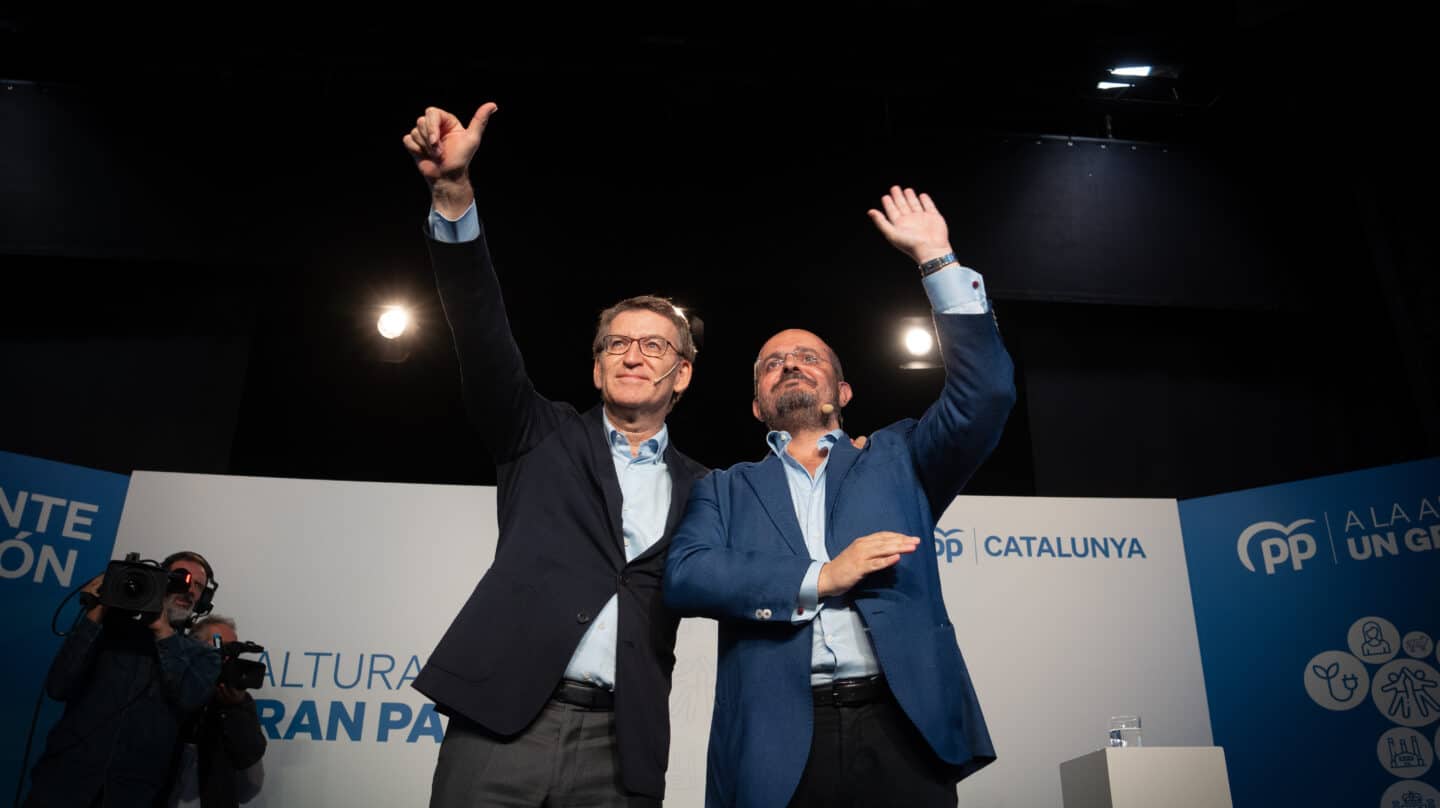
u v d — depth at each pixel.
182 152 4.65
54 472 4.20
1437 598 4.17
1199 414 5.29
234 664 3.43
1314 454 5.19
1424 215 4.75
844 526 1.94
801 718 1.74
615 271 4.78
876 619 1.78
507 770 1.74
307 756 3.98
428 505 4.37
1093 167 5.07
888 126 5.03
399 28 4.75
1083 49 4.94
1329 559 4.41
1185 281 4.92
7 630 3.96
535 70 4.84
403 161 4.77
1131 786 3.03
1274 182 5.15
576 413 2.22
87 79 4.74
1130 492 5.13
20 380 4.78
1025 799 4.11
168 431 4.79
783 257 4.83
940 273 2.03
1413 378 4.64
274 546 4.23
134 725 3.21
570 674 1.85
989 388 1.95
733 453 5.49
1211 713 4.38
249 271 5.00
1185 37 4.89
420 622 4.20
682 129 4.99
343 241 4.64
